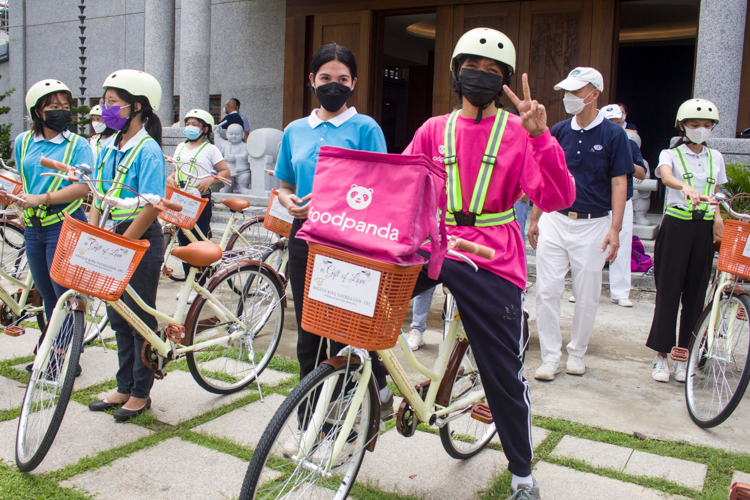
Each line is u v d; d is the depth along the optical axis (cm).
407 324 551
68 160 364
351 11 1191
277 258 554
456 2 1107
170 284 658
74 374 277
